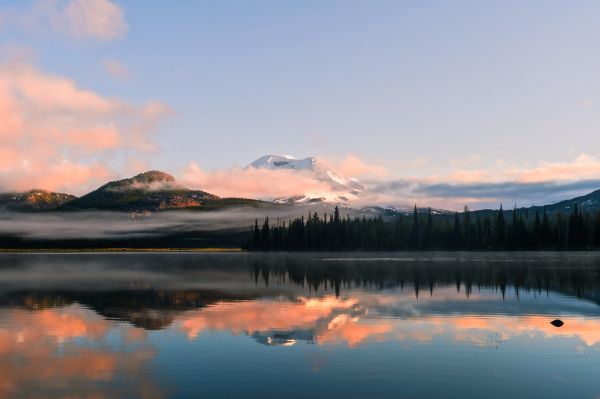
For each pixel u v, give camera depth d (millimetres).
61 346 31234
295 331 35656
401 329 36250
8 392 22906
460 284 70750
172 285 72375
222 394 22531
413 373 25469
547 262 130000
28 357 28547
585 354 29094
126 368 26406
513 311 44438
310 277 87062
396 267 113562
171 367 26562
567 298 53750
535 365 26859
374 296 56719
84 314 43469
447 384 23891
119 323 38969
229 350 30109
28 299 54406
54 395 22547
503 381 24312
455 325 37781
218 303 50969
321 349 30375
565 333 34719
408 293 59656
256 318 41250
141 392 22828
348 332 35312
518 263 125750
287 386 23562
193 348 30672
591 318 40594
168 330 36125
